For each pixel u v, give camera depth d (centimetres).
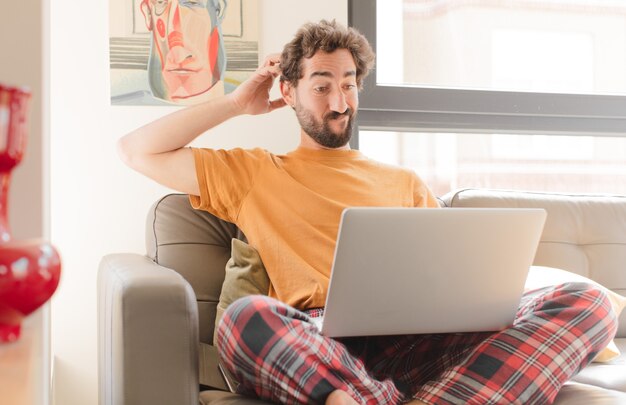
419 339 160
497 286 148
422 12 278
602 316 154
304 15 251
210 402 148
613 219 238
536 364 146
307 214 198
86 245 231
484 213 141
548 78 293
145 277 144
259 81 209
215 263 200
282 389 136
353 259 137
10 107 80
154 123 201
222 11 243
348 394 135
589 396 146
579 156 298
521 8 289
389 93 269
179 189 201
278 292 190
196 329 144
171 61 238
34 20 109
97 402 231
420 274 142
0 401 62
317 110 209
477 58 284
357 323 143
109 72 234
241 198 199
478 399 144
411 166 278
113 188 234
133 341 139
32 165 108
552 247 229
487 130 284
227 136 244
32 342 84
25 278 79
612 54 300
